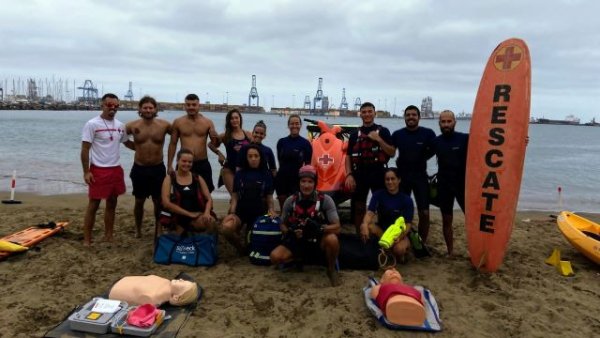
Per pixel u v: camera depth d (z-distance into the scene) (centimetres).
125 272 510
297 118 630
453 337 389
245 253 579
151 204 927
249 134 682
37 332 375
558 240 709
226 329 391
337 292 469
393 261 553
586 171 2119
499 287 493
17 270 509
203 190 562
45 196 1041
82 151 573
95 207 596
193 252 539
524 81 522
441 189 577
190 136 621
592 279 534
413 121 571
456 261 579
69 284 473
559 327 410
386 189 557
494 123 532
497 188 524
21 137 3164
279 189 642
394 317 397
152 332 370
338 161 680
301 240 494
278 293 463
